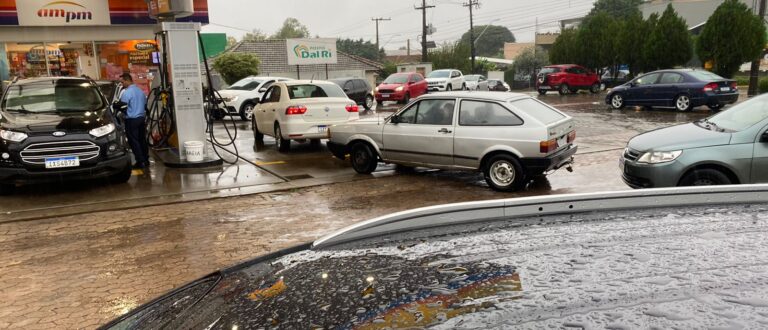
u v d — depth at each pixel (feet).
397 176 31.12
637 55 100.58
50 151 26.30
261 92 62.28
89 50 55.06
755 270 4.21
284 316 4.61
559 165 26.78
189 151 33.81
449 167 28.14
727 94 59.72
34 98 30.30
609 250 5.04
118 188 28.71
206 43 68.44
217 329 4.69
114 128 28.63
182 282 16.03
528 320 3.75
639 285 4.12
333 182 29.66
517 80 175.63
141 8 55.36
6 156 25.72
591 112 63.87
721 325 3.40
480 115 26.96
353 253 6.03
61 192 27.99
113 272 16.92
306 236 20.30
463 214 6.83
